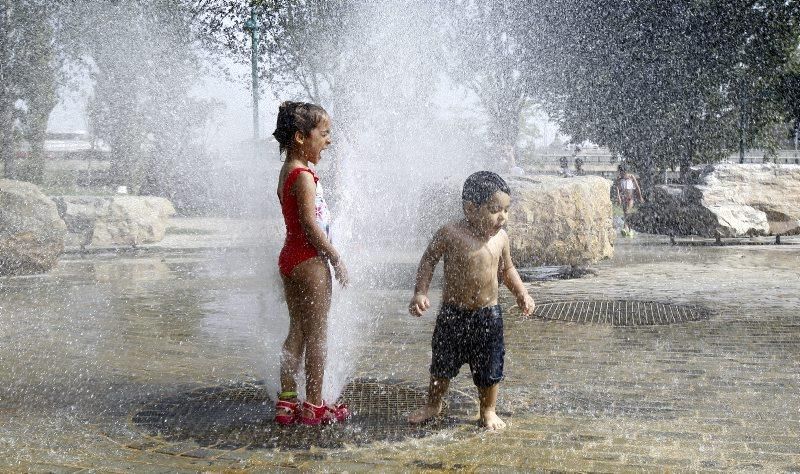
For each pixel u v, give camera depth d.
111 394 3.88
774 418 3.38
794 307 6.53
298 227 3.45
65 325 5.98
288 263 3.41
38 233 9.50
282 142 3.57
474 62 17.45
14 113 18.91
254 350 5.00
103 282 8.74
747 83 21.72
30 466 2.83
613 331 5.50
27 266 9.48
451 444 3.04
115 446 3.06
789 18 20.53
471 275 3.22
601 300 6.96
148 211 13.67
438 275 8.89
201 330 5.75
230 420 3.40
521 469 2.76
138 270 9.95
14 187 9.65
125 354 4.88
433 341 3.37
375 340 5.25
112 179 20.39
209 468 2.80
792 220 13.61
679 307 6.55
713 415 3.43
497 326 3.26
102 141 21.03
